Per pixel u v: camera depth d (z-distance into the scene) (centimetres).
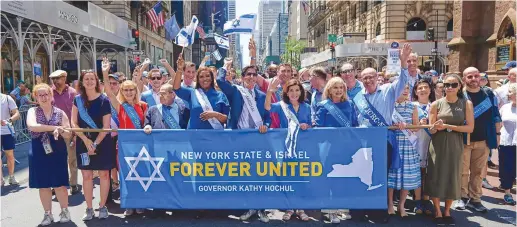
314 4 7362
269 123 525
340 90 512
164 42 5144
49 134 500
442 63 2869
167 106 558
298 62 7350
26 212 575
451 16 3269
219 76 527
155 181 522
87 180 527
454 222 516
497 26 1759
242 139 511
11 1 1120
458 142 500
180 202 522
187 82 625
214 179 517
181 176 520
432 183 509
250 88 552
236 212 565
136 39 2444
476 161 568
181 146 516
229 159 514
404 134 514
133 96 572
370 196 509
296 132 505
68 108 677
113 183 680
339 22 5044
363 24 3984
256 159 512
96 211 575
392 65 927
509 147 598
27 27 1464
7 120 718
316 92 627
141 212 555
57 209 592
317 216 552
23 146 1106
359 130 503
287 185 513
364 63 3522
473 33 1961
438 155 504
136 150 519
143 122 586
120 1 3259
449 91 500
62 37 1834
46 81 2283
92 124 522
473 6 1941
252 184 515
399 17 3278
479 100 574
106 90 557
